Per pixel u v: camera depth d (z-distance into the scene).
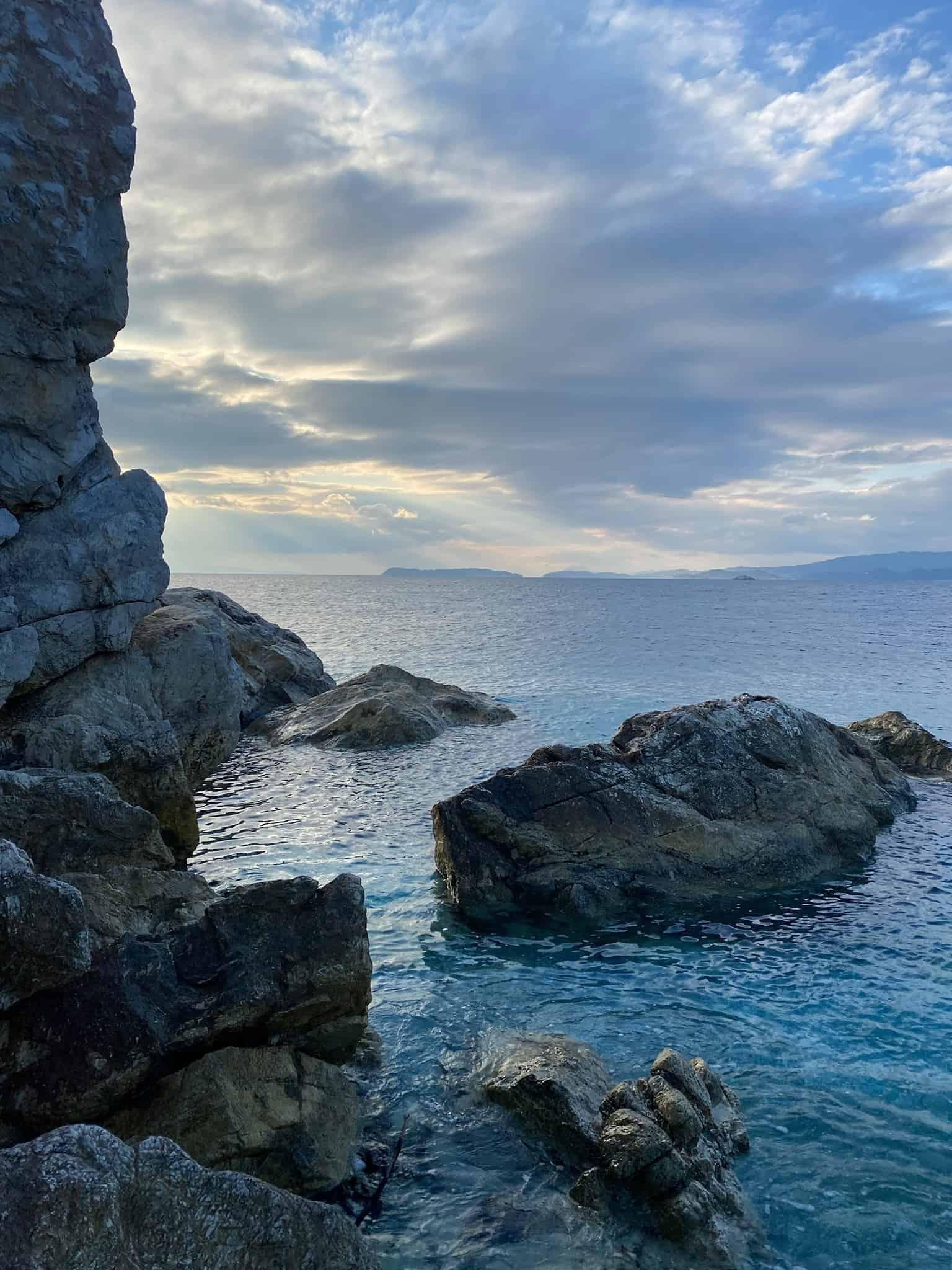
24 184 17.72
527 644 73.12
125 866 12.39
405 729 33.22
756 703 22.31
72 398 19.78
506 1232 9.05
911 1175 9.98
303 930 10.09
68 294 18.88
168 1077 9.34
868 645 70.94
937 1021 13.42
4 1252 5.87
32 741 18.06
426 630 89.00
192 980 9.62
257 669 40.34
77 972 9.01
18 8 17.31
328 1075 10.23
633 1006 13.88
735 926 17.09
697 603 157.50
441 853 19.05
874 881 19.33
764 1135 10.65
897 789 24.23
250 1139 8.99
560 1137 10.18
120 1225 6.45
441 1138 10.56
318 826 23.22
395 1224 9.16
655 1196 9.27
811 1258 8.80
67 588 19.97
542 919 17.41
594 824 18.73
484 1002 13.99
